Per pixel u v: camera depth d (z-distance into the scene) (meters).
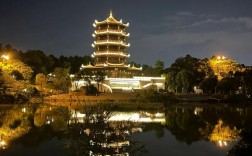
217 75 161.00
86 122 22.31
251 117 76.00
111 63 162.00
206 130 56.53
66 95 123.31
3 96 104.81
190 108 101.25
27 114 74.19
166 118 72.81
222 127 60.03
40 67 168.62
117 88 150.25
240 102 129.88
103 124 22.06
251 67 162.50
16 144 42.72
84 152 21.75
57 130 52.50
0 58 132.00
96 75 140.00
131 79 153.00
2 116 70.25
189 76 147.12
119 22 164.25
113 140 21.83
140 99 110.31
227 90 139.12
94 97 118.69
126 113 81.69
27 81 134.25
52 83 147.62
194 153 39.78
